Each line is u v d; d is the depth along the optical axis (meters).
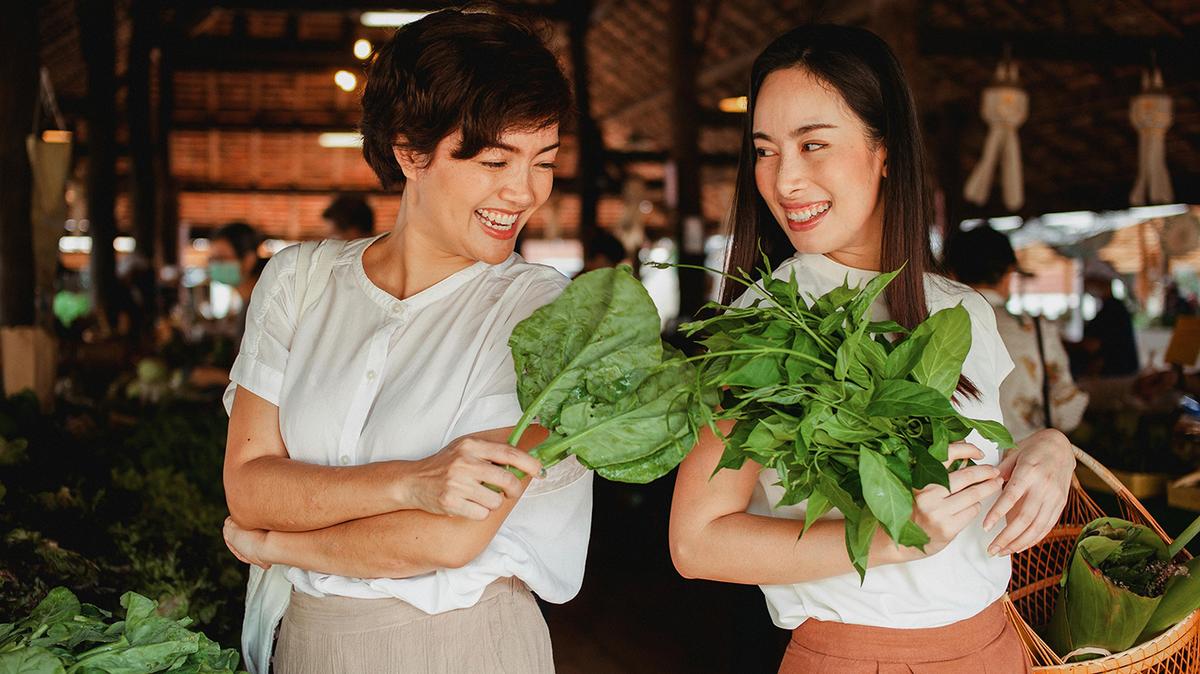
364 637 1.36
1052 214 11.71
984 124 11.58
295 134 15.84
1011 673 1.44
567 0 10.94
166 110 12.62
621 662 4.02
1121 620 1.57
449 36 1.31
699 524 1.37
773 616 1.47
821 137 1.40
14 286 4.67
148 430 3.65
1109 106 10.20
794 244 1.48
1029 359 3.16
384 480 1.28
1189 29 8.54
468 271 1.44
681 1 8.53
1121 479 3.27
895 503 1.13
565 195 16.73
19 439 2.69
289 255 1.54
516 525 1.40
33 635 1.32
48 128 6.73
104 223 9.19
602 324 1.23
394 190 1.48
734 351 1.20
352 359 1.43
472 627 1.36
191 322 12.00
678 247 8.54
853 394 1.18
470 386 1.38
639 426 1.22
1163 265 10.72
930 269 1.47
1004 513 1.31
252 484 1.39
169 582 2.20
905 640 1.36
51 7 10.24
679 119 8.56
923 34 8.57
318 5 9.46
